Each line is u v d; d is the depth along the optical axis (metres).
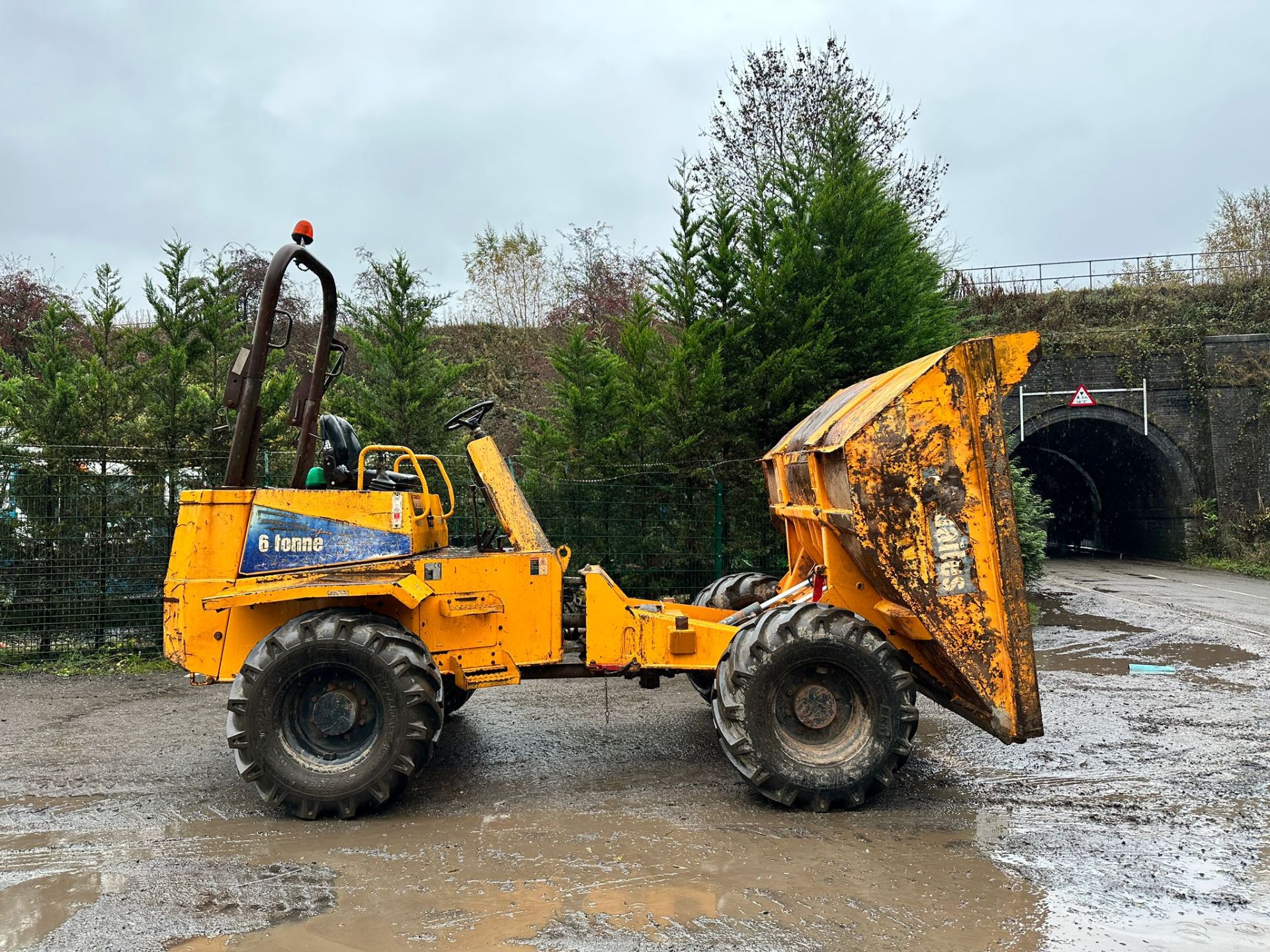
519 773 5.25
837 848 4.00
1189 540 23.08
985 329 24.03
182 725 6.42
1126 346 23.33
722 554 10.24
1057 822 4.36
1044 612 12.74
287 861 3.85
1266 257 26.22
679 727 6.36
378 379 10.72
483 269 24.39
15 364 9.84
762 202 11.11
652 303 10.81
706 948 3.03
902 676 4.61
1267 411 22.69
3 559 8.66
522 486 10.06
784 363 9.57
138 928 3.18
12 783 5.04
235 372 5.09
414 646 4.56
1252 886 3.56
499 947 3.04
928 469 4.43
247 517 4.88
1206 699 7.09
